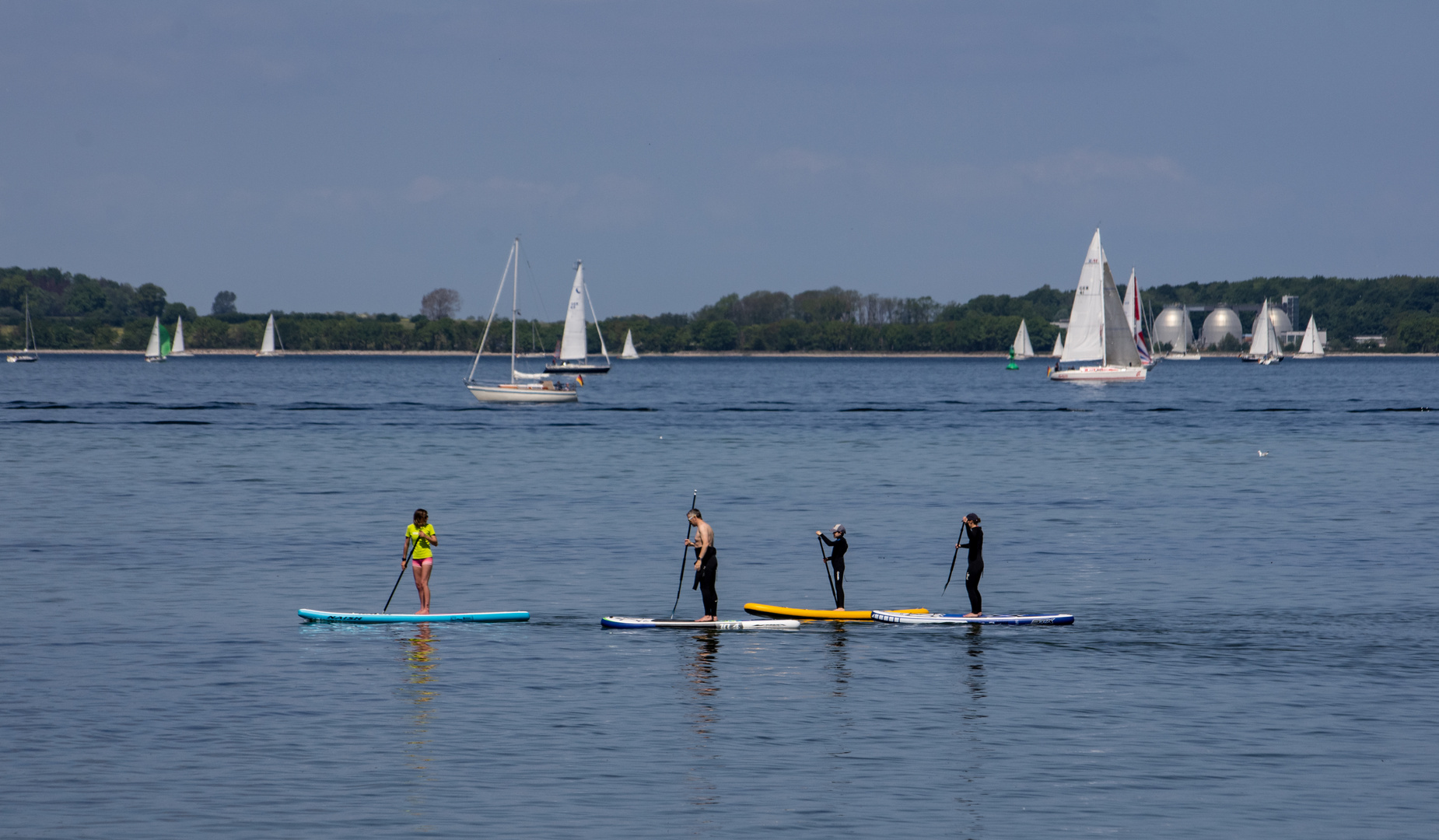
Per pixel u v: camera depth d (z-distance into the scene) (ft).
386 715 205.16
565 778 177.78
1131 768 182.80
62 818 162.71
